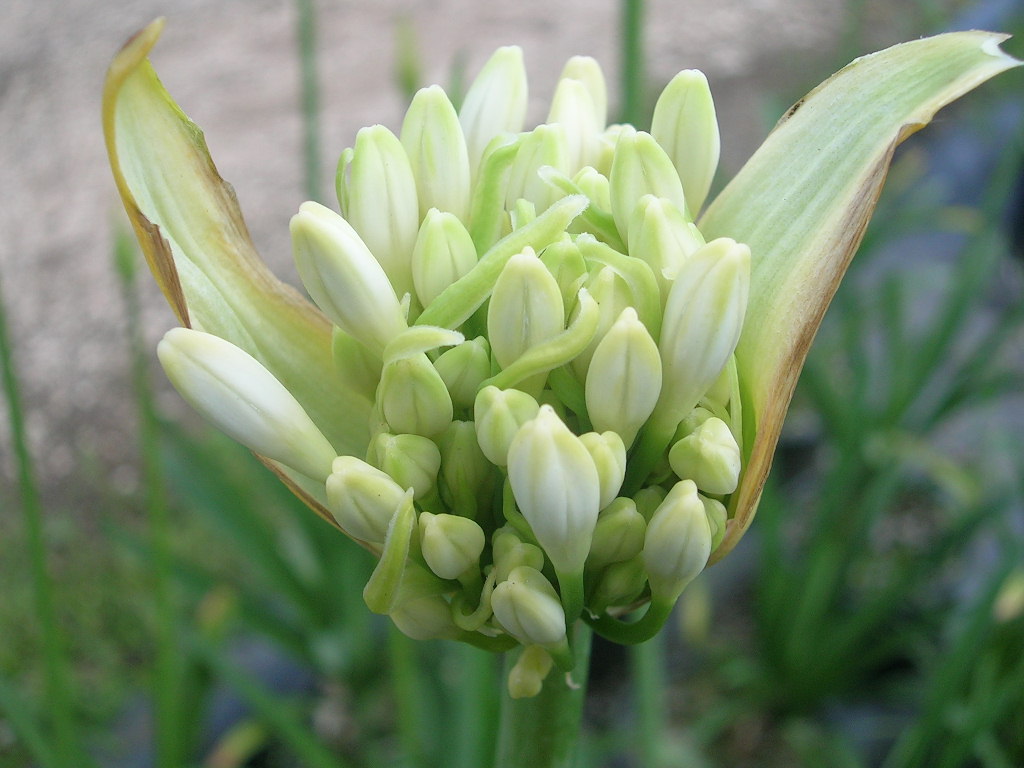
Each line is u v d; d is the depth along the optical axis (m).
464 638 0.17
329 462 0.17
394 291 0.18
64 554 0.63
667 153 0.18
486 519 0.17
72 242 0.87
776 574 0.46
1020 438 0.55
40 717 0.48
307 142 0.32
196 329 0.18
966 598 0.47
